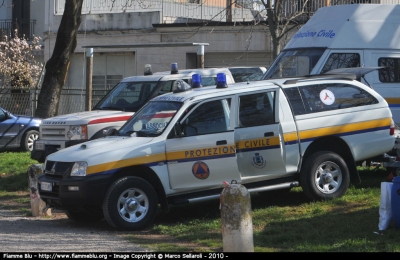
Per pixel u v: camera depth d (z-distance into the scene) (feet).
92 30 84.48
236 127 30.71
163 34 79.51
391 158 34.65
